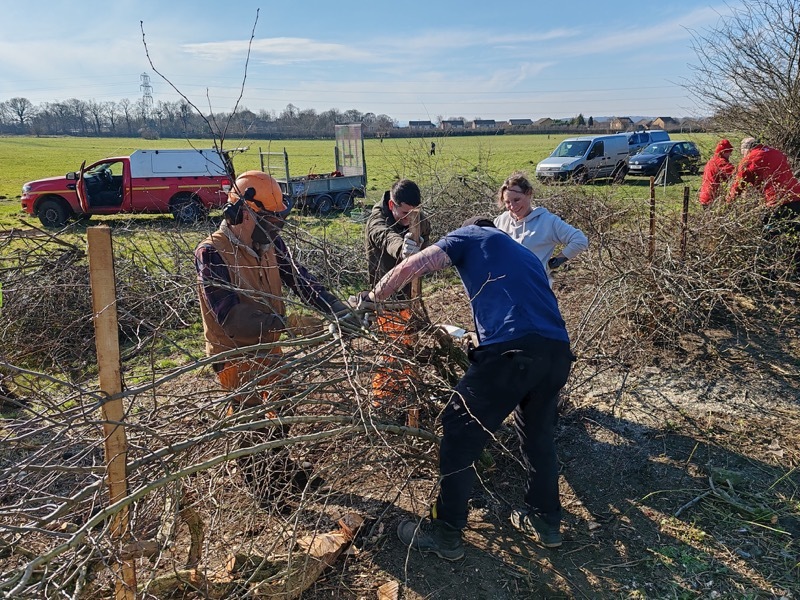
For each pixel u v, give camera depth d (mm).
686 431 3771
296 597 2592
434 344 3369
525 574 2771
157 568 2447
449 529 2791
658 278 5020
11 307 4480
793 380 4289
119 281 3883
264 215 2934
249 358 2715
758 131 8641
